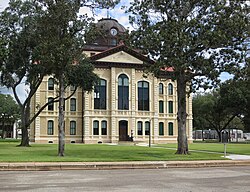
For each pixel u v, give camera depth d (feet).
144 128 223.30
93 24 90.12
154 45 86.84
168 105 232.32
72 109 217.36
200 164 68.33
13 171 57.00
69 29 87.51
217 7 84.94
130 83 221.66
